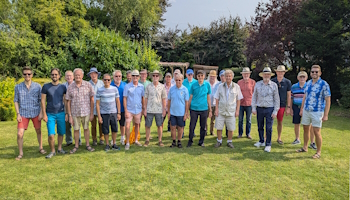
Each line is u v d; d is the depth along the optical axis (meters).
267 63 14.75
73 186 3.73
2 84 9.52
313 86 4.98
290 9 13.68
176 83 5.55
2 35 17.45
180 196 3.45
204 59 25.45
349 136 6.64
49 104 4.99
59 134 5.18
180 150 5.46
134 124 5.92
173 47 26.39
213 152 5.30
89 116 5.36
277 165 4.53
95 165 4.54
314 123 4.92
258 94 5.61
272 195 3.48
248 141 6.25
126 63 11.11
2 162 4.69
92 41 10.41
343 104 11.38
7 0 19.34
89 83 5.31
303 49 12.81
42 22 20.69
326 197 3.42
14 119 9.08
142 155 5.09
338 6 11.84
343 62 12.66
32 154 5.17
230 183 3.82
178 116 5.59
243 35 23.86
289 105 5.95
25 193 3.53
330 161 4.72
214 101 6.91
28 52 18.20
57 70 5.00
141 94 5.76
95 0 26.42
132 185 3.77
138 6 24.34
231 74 5.51
